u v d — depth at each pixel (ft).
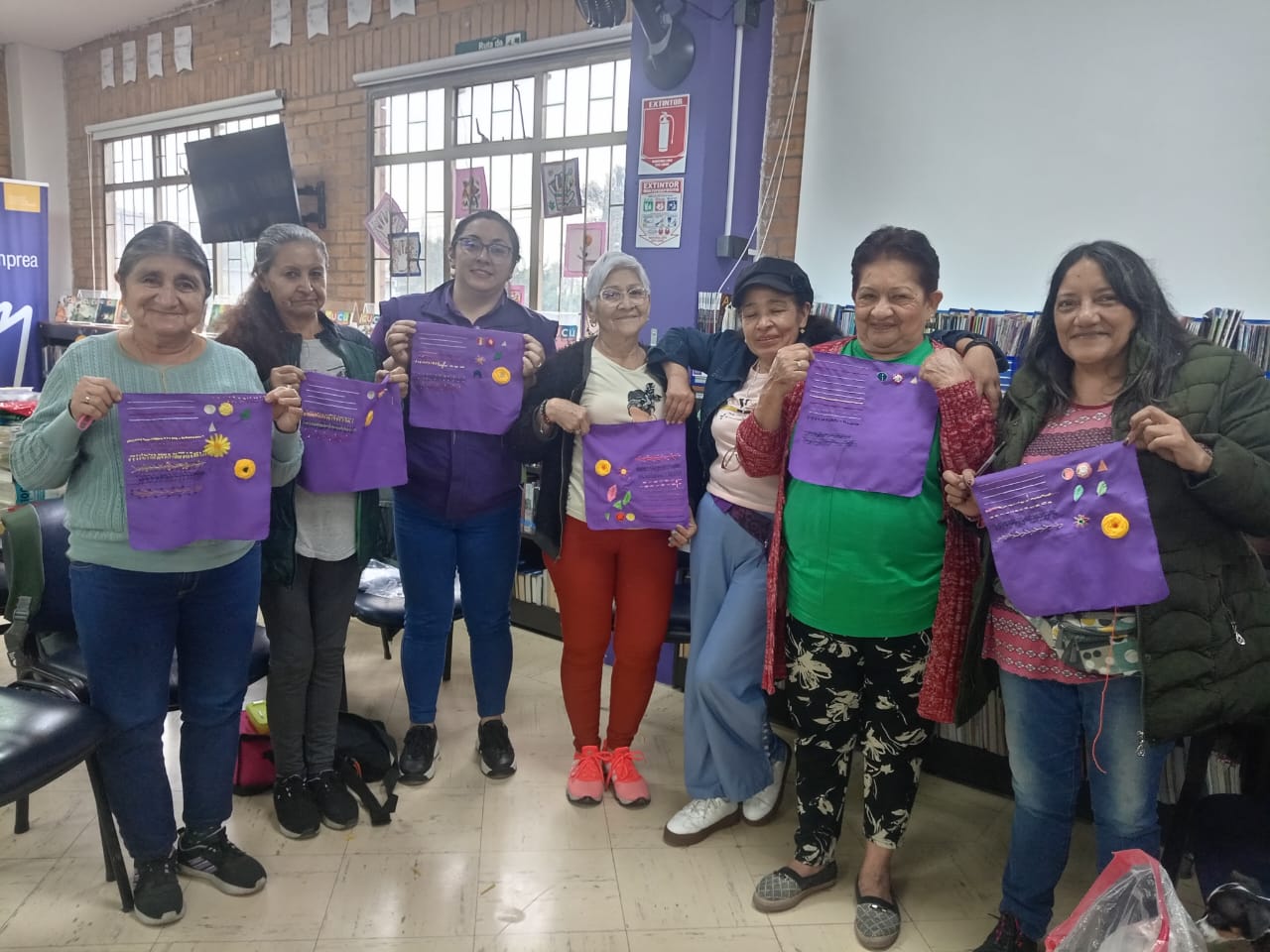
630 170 9.68
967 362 5.32
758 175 9.94
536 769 7.96
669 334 7.10
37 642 6.59
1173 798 6.72
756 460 5.89
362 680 9.78
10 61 22.71
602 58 13.24
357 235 17.22
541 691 9.62
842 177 9.29
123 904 5.79
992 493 4.65
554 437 7.00
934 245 8.75
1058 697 4.84
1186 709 4.32
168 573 5.29
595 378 6.77
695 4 8.70
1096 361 4.53
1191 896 6.22
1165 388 4.35
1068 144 7.85
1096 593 4.39
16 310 20.04
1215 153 7.16
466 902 6.06
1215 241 7.24
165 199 21.71
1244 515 4.16
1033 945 5.39
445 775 7.77
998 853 6.94
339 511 6.54
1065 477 4.47
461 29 14.87
